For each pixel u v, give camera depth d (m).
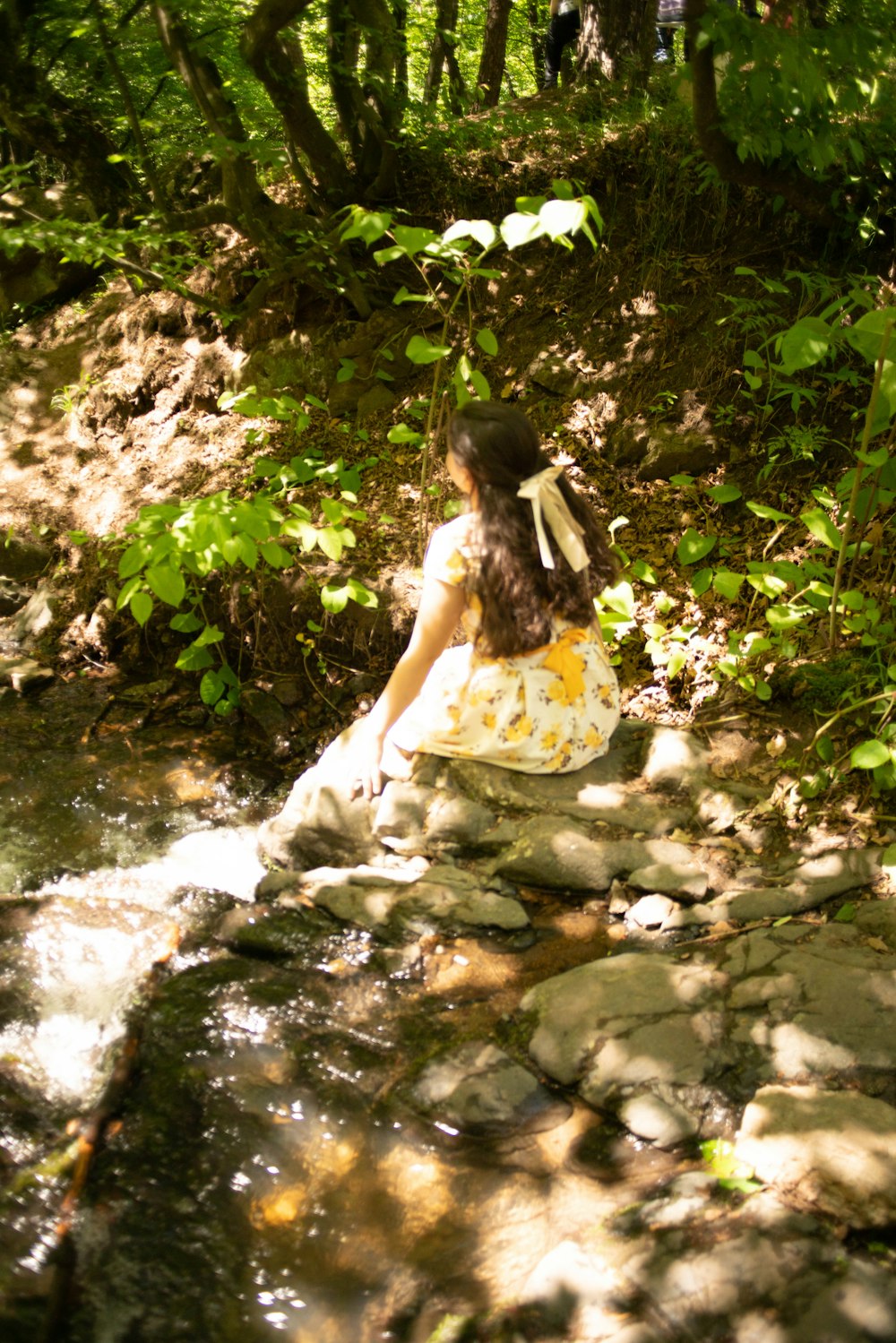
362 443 4.88
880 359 3.01
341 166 5.27
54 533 5.01
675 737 3.46
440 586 2.97
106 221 5.50
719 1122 2.36
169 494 4.97
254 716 4.12
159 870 3.36
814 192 4.43
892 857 2.82
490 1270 2.08
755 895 2.96
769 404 4.40
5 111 5.30
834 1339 1.87
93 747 4.02
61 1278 2.06
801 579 3.41
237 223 5.12
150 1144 2.36
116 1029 2.68
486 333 3.67
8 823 3.56
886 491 3.40
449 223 5.46
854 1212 2.08
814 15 3.93
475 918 2.97
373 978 2.84
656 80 5.90
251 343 5.38
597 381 4.73
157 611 4.48
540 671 3.18
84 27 4.98
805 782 3.27
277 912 3.08
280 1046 2.62
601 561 3.19
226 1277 2.07
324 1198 2.24
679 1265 2.00
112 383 5.45
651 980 2.64
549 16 8.22
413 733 3.33
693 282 4.83
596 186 5.28
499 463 2.95
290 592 4.26
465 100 6.63
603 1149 2.33
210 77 4.75
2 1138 2.36
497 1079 2.47
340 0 5.16
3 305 6.24
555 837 3.12
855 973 2.62
